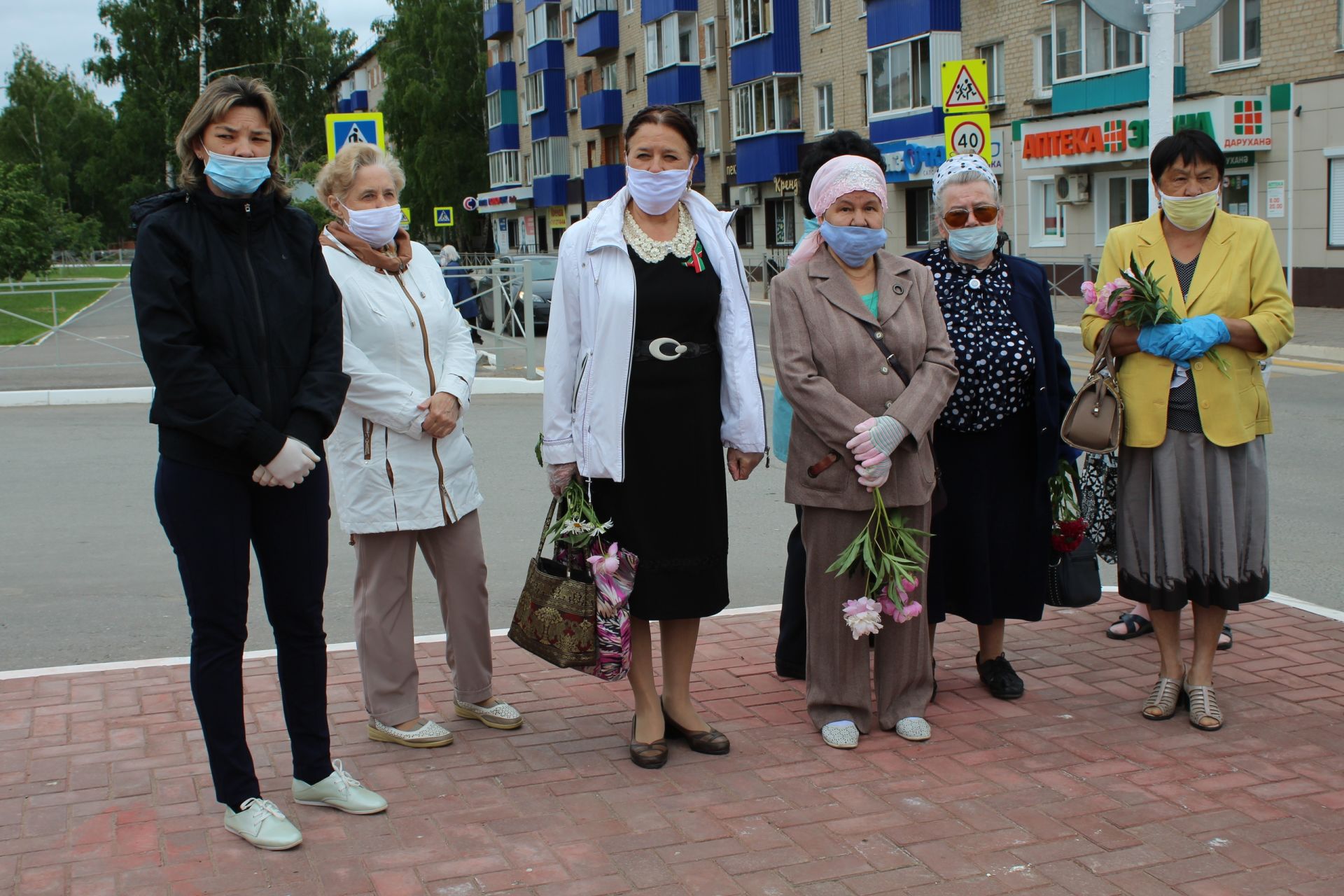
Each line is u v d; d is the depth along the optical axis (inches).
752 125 1475.1
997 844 137.9
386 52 2460.6
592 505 164.7
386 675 168.7
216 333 132.3
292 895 128.1
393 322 165.3
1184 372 171.2
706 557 164.4
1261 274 172.2
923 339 167.5
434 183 2363.4
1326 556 269.9
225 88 131.6
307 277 140.3
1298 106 821.9
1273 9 833.5
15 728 175.0
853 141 175.9
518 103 2256.4
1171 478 171.6
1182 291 175.8
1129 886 128.2
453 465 170.1
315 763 148.6
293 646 145.7
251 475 136.1
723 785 155.6
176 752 166.1
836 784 155.6
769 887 128.9
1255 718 175.0
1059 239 1064.2
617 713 183.3
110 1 1754.4
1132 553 176.1
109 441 439.2
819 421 162.9
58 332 647.1
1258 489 172.7
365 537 166.7
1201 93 859.4
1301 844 136.6
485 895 127.7
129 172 1829.5
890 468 163.5
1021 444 182.1
